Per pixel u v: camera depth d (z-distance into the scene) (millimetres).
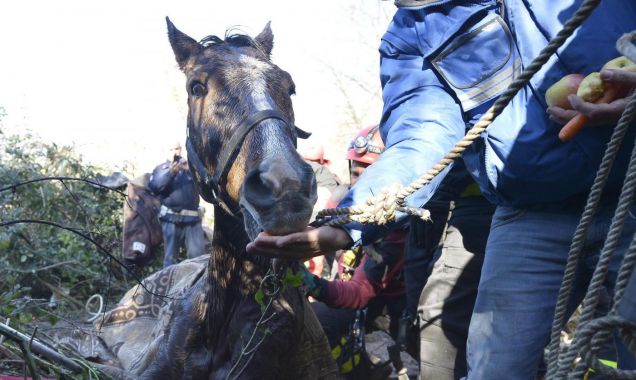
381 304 4062
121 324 4094
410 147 2463
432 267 3604
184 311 2973
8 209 6949
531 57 2361
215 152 2674
